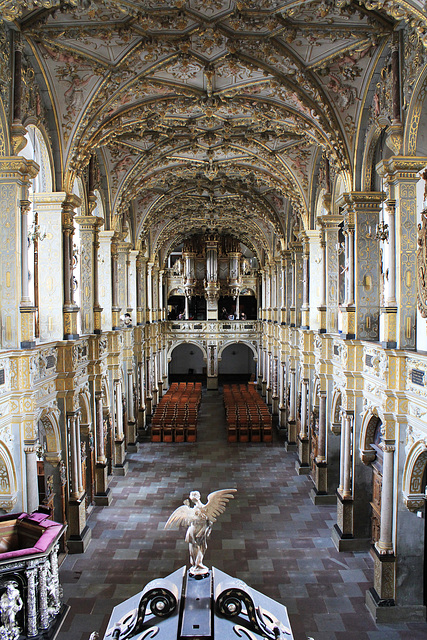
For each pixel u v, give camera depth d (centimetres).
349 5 921
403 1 776
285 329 2559
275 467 2061
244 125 1582
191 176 2205
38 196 1227
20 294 992
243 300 4484
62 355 1242
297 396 2288
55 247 1248
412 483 989
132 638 653
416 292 1012
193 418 2588
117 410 1967
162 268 3675
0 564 691
